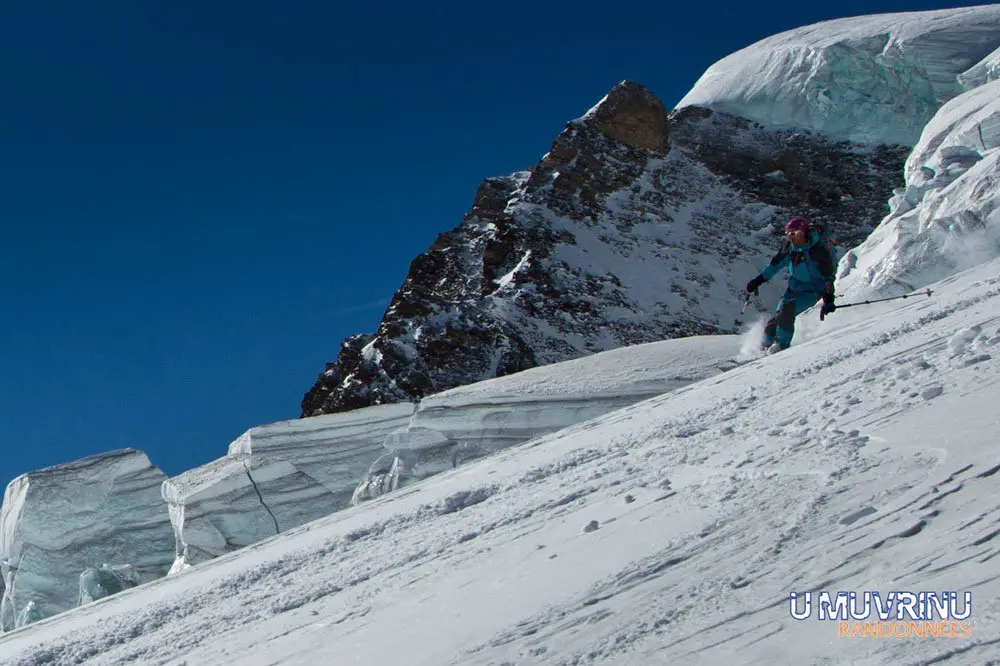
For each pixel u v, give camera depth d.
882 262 19.67
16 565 21.34
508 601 3.11
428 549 4.71
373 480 20.02
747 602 2.35
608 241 70.19
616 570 3.00
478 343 61.47
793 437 4.25
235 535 19.34
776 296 66.56
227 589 5.84
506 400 21.09
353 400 58.66
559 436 9.21
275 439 22.22
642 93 78.50
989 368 4.20
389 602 3.79
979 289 8.93
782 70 79.06
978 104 26.23
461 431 21.47
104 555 21.55
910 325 7.42
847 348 7.41
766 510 3.09
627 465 5.20
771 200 73.25
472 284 70.19
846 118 74.06
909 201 23.86
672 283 66.75
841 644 1.97
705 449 4.79
